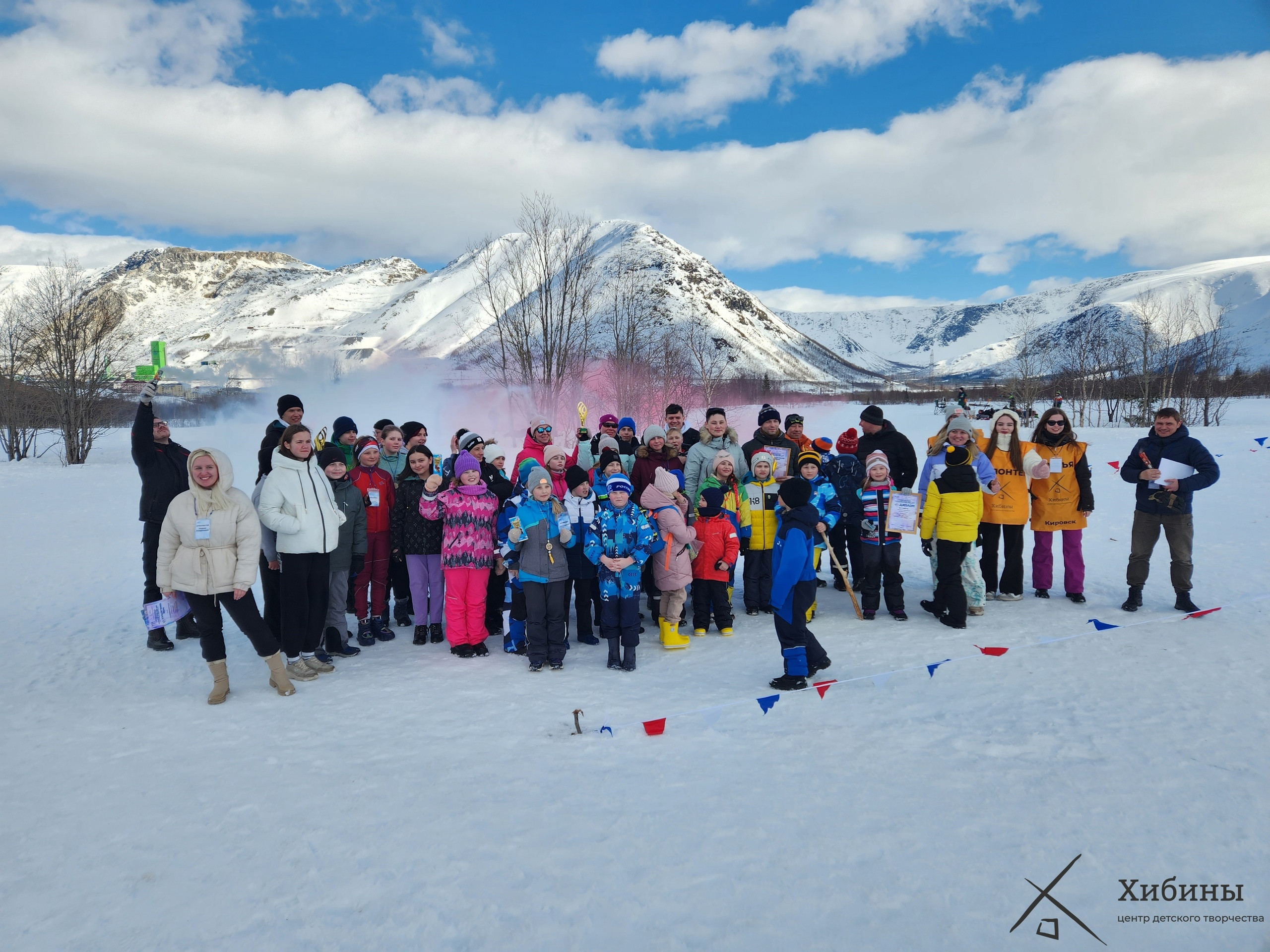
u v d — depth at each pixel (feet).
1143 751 11.84
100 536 39.73
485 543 18.86
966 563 20.84
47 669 17.90
